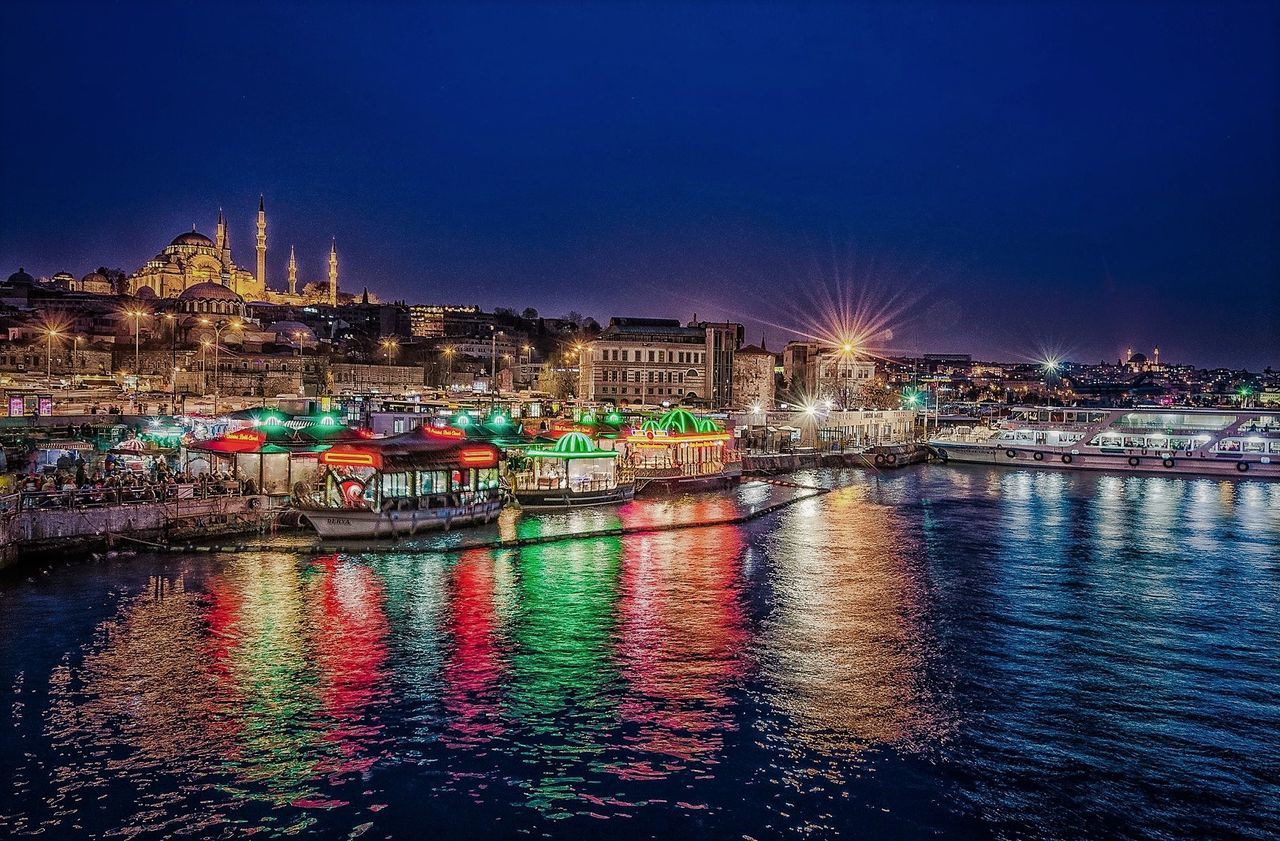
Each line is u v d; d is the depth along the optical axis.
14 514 46.81
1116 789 26.02
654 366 181.12
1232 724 30.34
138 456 70.31
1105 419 130.00
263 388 182.62
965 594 46.94
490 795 25.12
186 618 39.31
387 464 56.75
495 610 42.00
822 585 48.59
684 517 71.44
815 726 29.73
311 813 24.02
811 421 140.38
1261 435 121.06
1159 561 56.19
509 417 108.94
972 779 26.41
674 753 27.72
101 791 24.80
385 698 31.23
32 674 32.56
